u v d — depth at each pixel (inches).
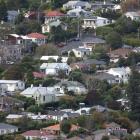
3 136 7603.4
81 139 7568.9
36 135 7672.2
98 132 7810.0
